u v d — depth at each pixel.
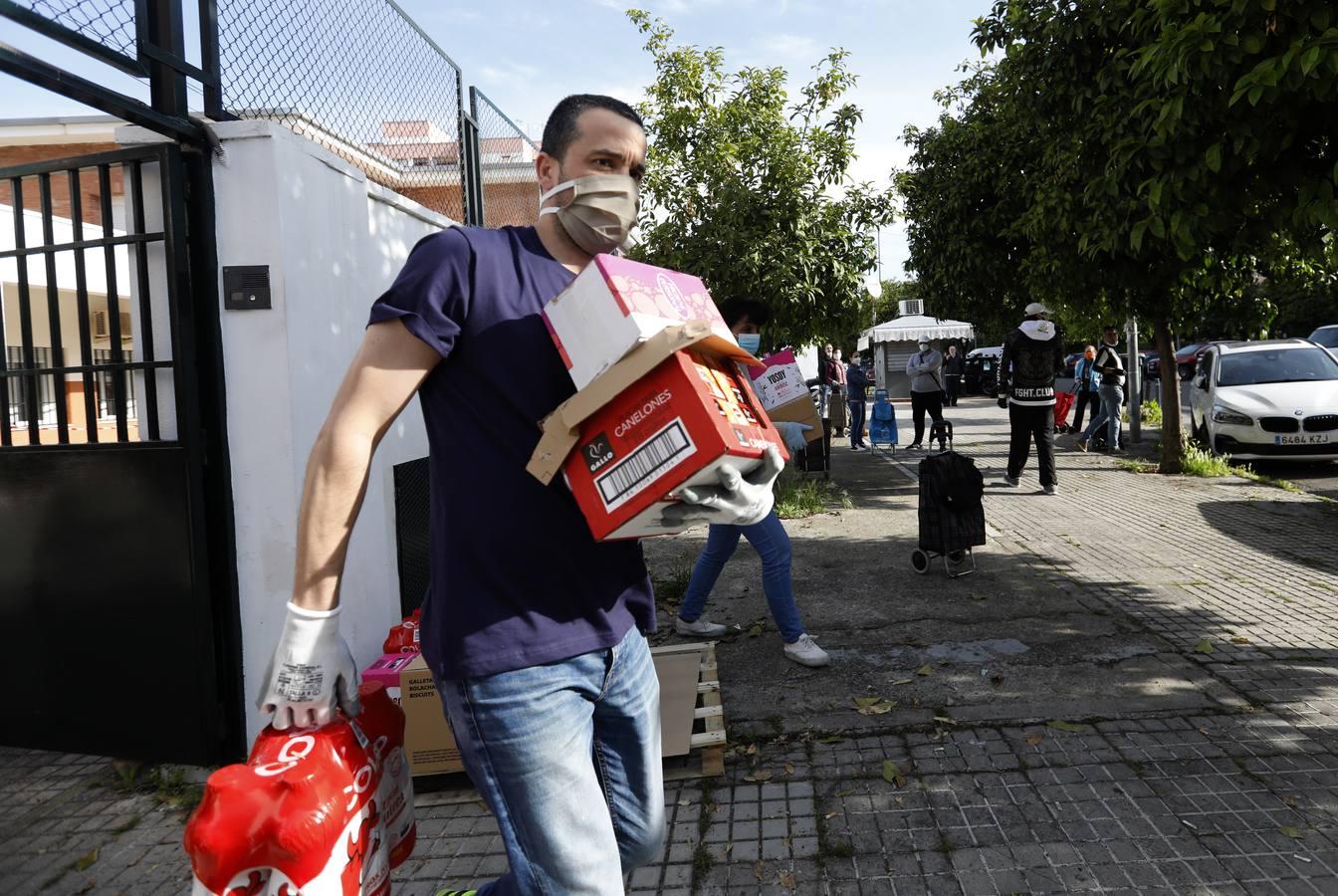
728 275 10.26
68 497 3.54
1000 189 12.08
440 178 5.86
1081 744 3.49
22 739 3.72
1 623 3.68
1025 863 2.71
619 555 1.58
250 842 1.32
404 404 1.42
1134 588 5.68
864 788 3.21
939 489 5.96
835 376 15.59
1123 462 12.00
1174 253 9.03
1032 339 9.42
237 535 3.51
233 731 3.53
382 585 4.18
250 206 3.43
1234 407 11.02
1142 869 2.64
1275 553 6.55
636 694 1.66
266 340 3.45
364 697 1.62
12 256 3.69
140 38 3.16
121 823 3.27
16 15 2.61
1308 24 4.55
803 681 4.27
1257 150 5.13
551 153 1.66
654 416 1.36
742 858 2.81
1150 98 5.49
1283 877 2.58
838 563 6.61
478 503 1.46
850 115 10.67
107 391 5.21
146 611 3.50
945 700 3.98
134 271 3.52
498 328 1.49
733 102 10.89
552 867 1.46
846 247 10.77
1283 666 4.23
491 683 1.44
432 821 3.12
